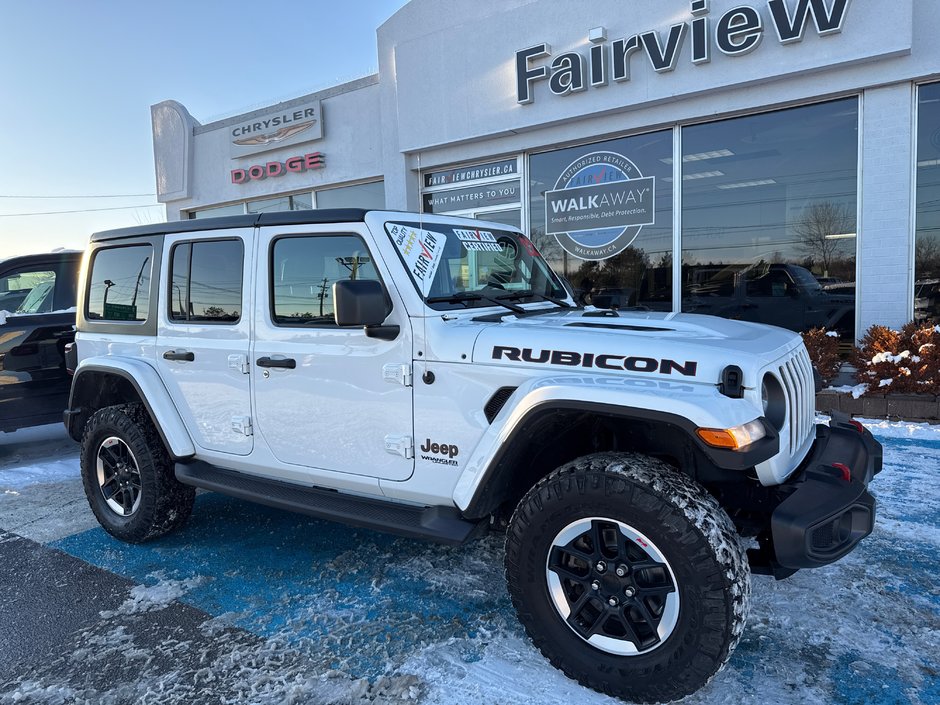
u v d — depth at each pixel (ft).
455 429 9.02
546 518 7.99
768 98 23.20
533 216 29.89
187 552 12.74
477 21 28.73
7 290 20.44
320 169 36.17
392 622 9.80
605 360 8.05
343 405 10.03
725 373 7.44
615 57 25.34
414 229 10.26
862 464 8.88
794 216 23.88
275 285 10.86
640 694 7.55
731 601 6.99
